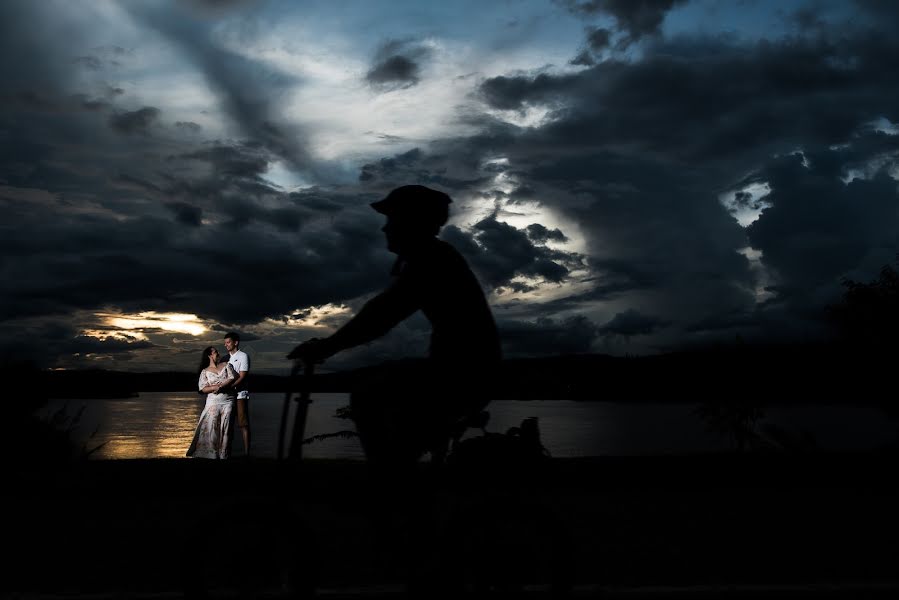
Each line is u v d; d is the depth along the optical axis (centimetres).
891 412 1309
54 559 551
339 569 514
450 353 382
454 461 401
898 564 543
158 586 486
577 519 691
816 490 842
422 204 396
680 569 527
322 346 388
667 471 867
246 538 411
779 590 465
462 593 395
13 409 1045
